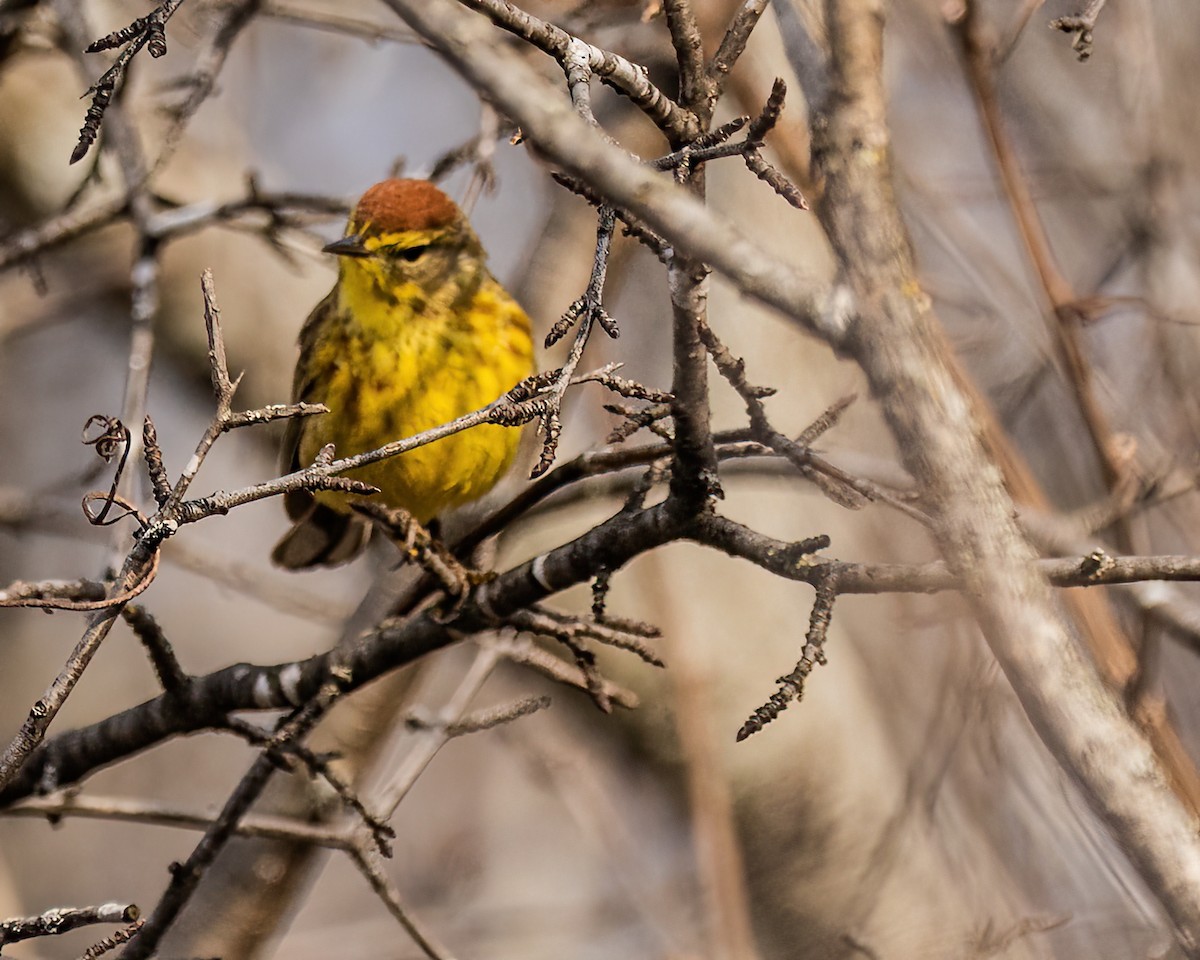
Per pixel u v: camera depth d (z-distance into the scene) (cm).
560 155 498
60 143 1430
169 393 1528
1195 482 948
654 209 503
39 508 1280
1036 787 884
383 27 1107
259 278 1447
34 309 1426
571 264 1216
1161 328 1112
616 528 735
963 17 944
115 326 1480
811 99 530
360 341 1094
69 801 862
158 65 1440
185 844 1845
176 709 842
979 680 890
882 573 624
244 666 842
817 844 1165
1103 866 833
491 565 1023
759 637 1217
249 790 790
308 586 1798
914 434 502
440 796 1745
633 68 594
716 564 1222
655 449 774
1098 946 835
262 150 1577
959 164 1209
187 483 620
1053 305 952
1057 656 489
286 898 1057
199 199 1400
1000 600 493
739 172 1102
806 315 508
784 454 650
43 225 1095
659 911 1186
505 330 1119
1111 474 926
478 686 995
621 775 1289
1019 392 1079
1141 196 1156
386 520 845
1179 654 965
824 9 523
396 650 809
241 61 1509
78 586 724
